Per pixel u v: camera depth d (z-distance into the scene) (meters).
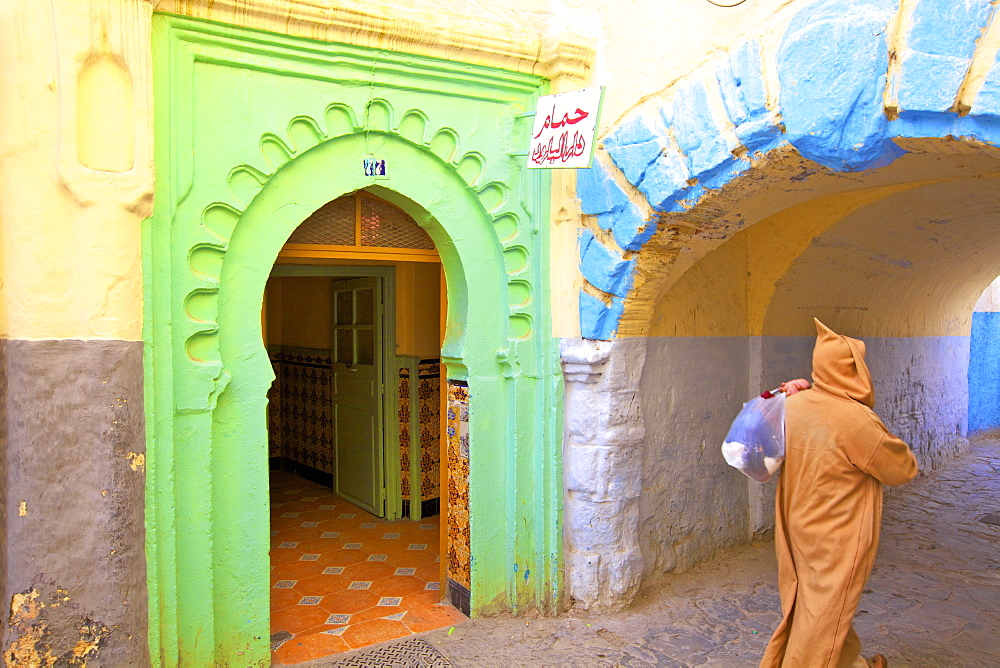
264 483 3.77
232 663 3.70
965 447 9.98
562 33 4.32
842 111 3.17
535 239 4.59
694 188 3.88
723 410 5.65
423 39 3.99
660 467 5.07
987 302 11.09
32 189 2.96
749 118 3.54
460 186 4.37
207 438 3.51
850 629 3.23
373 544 5.95
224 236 3.56
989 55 2.78
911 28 2.96
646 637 4.31
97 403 3.06
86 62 3.05
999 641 4.28
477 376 4.49
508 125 4.46
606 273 4.32
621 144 4.18
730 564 5.48
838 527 3.19
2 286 3.04
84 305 3.04
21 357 2.97
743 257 5.79
